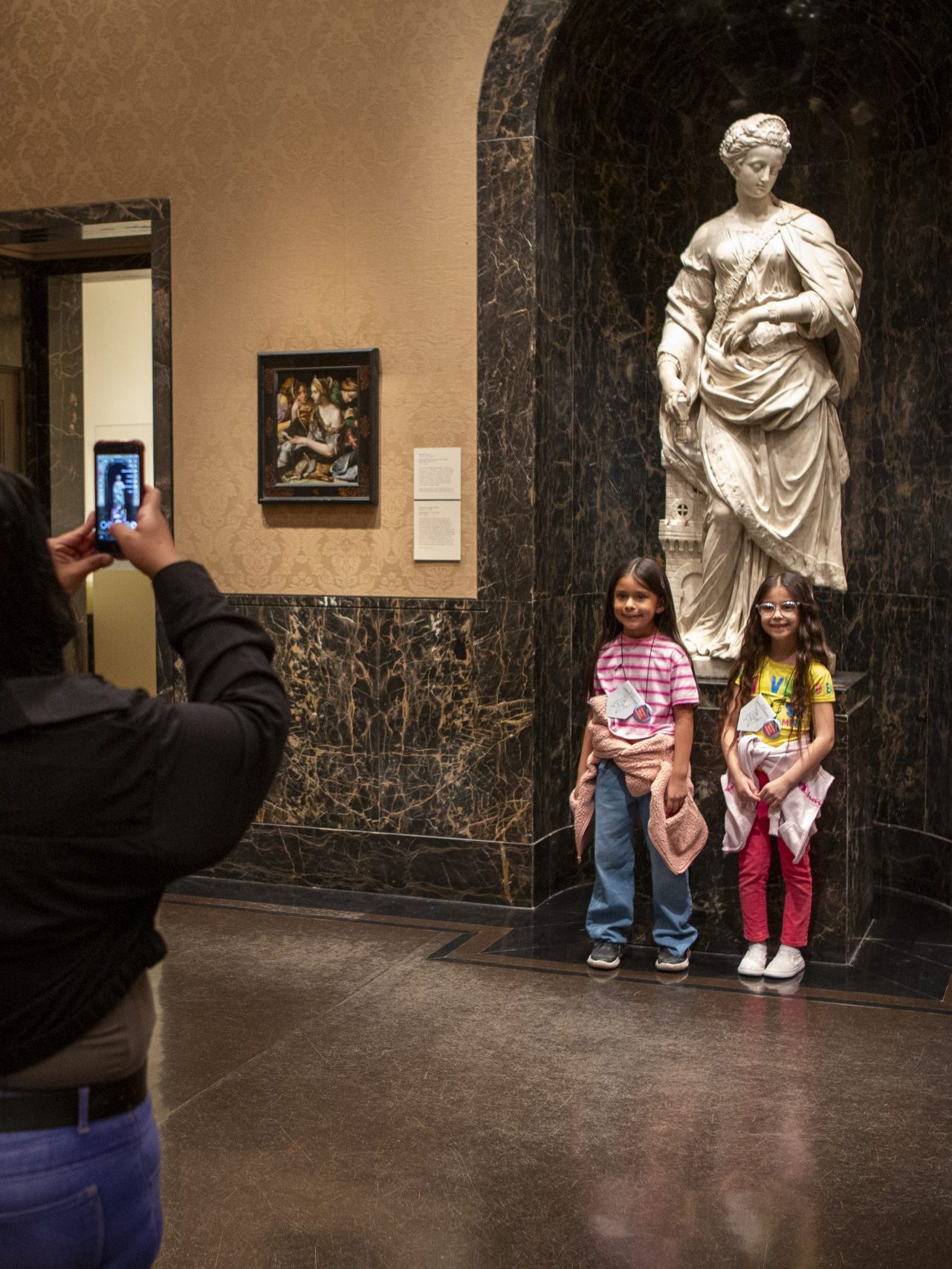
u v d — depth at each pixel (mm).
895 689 6496
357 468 6172
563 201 6195
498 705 5992
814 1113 3660
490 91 5883
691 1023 4395
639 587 5035
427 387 6070
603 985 4801
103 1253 1463
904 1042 4227
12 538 1444
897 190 6395
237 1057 4070
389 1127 3562
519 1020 4418
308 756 6324
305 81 6207
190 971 4945
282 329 6312
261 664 1557
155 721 1440
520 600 5949
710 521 5754
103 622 8453
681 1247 2932
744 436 5703
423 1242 2955
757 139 5586
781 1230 3010
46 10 6664
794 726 4965
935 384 6277
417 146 6031
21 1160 1387
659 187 6723
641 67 6398
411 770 6145
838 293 5586
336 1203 3139
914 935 5535
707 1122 3600
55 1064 1407
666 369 5816
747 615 5785
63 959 1415
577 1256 2898
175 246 6473
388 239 6105
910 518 6422
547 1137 3500
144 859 1423
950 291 6184
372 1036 4258
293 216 6262
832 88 6461
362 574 6238
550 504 6121
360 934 5488
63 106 6656
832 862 5070
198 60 6391
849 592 6652
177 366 6512
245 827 1507
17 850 1380
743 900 5020
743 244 5656
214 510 6488
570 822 6402
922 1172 3299
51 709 1412
